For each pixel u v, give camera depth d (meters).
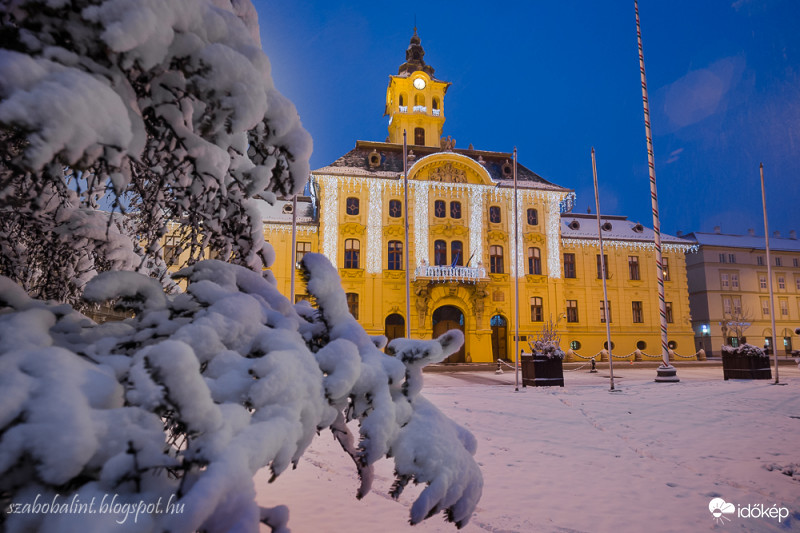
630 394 13.00
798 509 4.33
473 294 32.69
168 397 1.29
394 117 40.50
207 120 1.81
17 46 1.43
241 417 1.42
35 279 2.69
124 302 1.94
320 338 2.14
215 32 1.74
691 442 7.09
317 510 4.27
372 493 4.82
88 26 1.46
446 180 34.19
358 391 1.84
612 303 36.00
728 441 7.14
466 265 33.50
